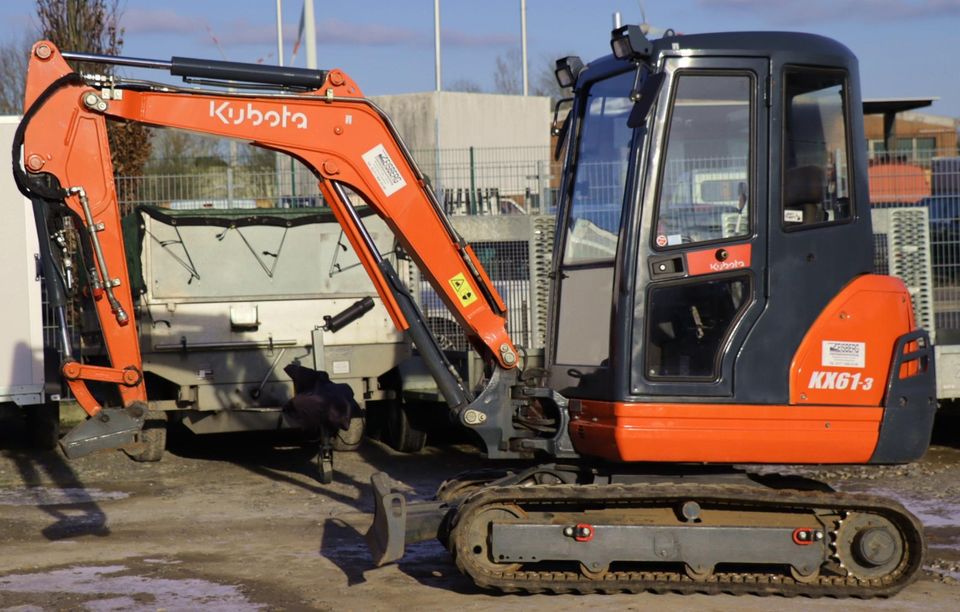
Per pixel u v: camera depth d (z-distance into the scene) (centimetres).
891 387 681
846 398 678
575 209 732
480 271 715
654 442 659
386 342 1186
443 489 760
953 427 1326
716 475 711
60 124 665
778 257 672
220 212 1137
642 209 662
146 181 1512
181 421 1252
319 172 700
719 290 670
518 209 1666
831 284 682
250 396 1145
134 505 972
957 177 1312
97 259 671
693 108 668
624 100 696
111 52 1598
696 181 668
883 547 673
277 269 1155
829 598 676
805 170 682
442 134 2761
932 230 1286
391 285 720
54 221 669
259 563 767
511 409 716
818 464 687
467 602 666
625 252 663
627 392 659
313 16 1930
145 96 673
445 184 1706
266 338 1148
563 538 669
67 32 1571
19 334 1199
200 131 681
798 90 682
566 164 739
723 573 696
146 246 1115
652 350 664
